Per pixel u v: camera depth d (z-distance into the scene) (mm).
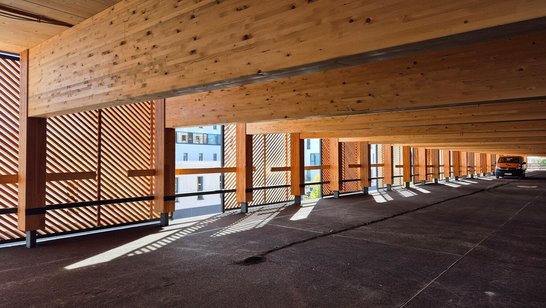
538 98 3611
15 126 5754
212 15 3074
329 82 5023
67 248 5293
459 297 3340
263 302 3236
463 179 22531
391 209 9266
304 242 5598
